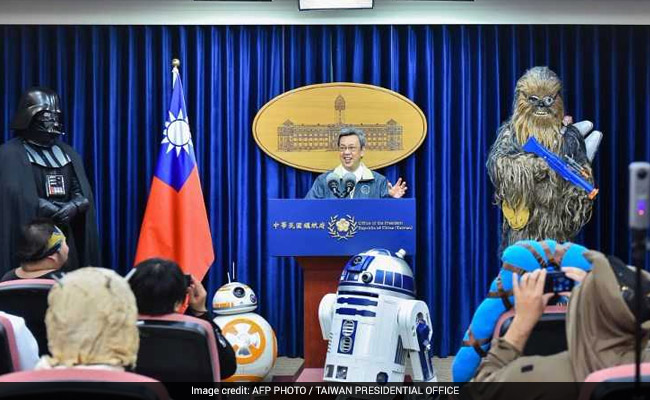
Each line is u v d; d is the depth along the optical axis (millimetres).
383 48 5512
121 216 5484
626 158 5531
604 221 5535
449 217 5516
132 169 5453
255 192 5469
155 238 4918
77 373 1602
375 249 3611
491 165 5418
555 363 1873
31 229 3385
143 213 5477
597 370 1825
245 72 5469
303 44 5480
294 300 5461
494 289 2434
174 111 5051
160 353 2297
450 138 5520
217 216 5477
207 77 5473
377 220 3742
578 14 5465
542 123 5344
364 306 3443
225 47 5461
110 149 5434
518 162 5340
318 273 3949
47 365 1705
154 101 5469
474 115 5504
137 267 2406
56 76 5422
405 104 5414
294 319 5457
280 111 5410
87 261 4934
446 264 5469
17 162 4719
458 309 5496
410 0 5426
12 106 5406
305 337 3957
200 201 5004
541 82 5352
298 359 5414
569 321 1904
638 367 1630
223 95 5477
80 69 5441
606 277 1869
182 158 5008
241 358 4016
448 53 5496
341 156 5004
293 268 5465
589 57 5531
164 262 2412
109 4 5406
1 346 2236
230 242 5469
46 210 4699
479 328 2436
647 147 5523
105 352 1695
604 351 1859
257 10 5422
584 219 5352
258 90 5461
